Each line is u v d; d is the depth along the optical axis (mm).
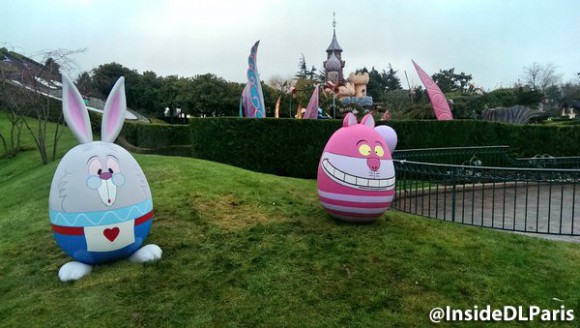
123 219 4969
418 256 5684
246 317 4344
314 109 16672
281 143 14039
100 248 4953
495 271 5262
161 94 41906
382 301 4602
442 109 16781
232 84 38969
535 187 13359
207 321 4270
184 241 6250
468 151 15031
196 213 7461
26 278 5316
